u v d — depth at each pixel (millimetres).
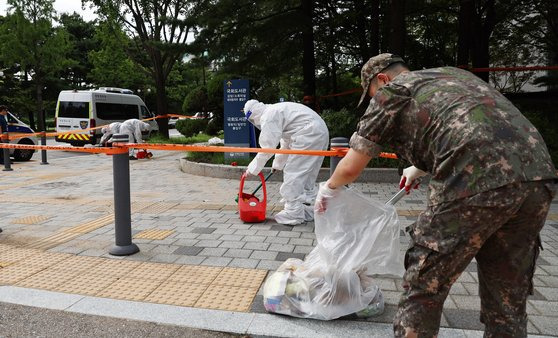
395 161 8445
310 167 5258
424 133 1894
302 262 3152
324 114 9789
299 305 2869
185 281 3525
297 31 10406
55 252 4273
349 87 15953
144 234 4867
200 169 9836
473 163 1748
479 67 12422
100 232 4988
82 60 40656
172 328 2816
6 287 3418
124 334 2748
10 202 6797
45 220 5586
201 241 4602
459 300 3123
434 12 12797
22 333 2770
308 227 5156
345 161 2174
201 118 19953
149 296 3248
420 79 1979
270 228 5113
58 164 12617
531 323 2752
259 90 15594
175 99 41906
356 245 2781
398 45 8914
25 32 23484
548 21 13156
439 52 13500
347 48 13930
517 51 16625
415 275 1946
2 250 4332
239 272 3713
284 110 5211
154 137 20031
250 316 2916
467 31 10875
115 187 4133
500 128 1757
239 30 9984
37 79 26703
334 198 2740
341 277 2797
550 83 15500
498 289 2049
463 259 1854
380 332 2691
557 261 3900
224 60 10695
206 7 10164
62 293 3309
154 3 19109
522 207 1800
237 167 9094
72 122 17766
